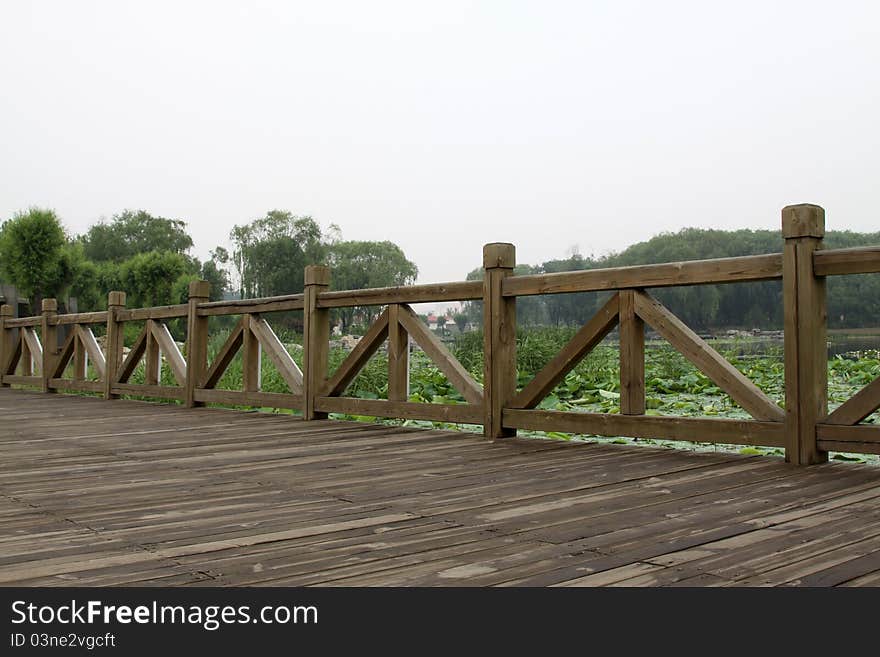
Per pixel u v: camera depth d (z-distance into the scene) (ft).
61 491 8.39
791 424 9.97
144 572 5.31
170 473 9.59
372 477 9.21
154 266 59.77
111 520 6.93
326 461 10.53
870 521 6.57
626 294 11.73
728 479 8.80
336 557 5.65
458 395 21.31
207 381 19.56
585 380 22.71
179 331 59.88
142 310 22.30
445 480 8.97
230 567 5.42
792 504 7.34
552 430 12.47
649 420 11.38
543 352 25.04
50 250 50.62
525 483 8.71
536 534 6.30
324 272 16.62
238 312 18.67
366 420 18.97
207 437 13.37
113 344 23.54
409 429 14.53
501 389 13.15
